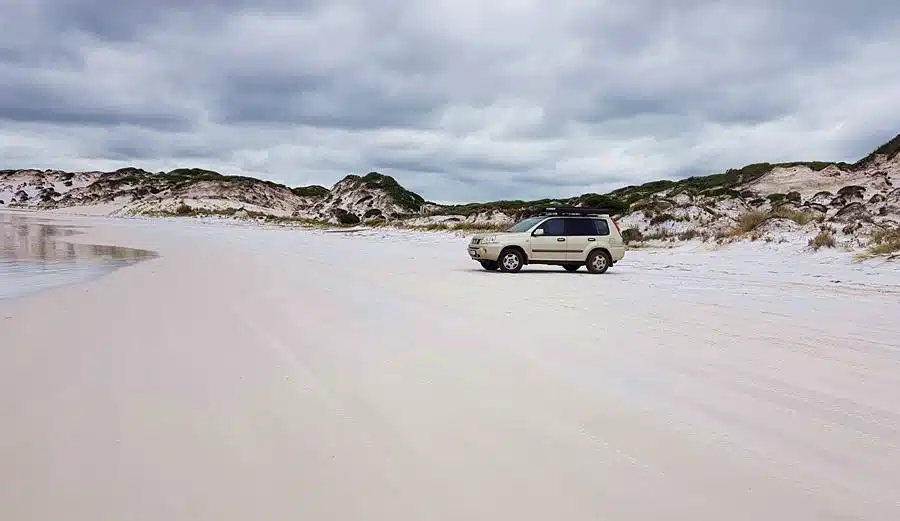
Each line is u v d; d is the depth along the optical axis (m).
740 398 5.81
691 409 5.51
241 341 8.02
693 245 26.64
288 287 13.37
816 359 7.21
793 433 4.98
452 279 15.70
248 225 81.00
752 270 18.34
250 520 3.62
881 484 4.13
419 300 11.62
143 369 6.67
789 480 4.18
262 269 17.64
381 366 6.84
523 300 11.80
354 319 9.58
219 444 4.68
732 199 40.72
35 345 7.75
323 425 5.08
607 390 6.03
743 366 6.89
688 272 18.31
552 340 8.12
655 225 33.75
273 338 8.21
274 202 141.00
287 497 3.89
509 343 7.95
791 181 53.81
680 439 4.84
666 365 6.92
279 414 5.32
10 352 7.38
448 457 4.49
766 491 4.02
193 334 8.44
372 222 71.38
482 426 5.09
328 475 4.19
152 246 29.64
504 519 3.64
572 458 4.49
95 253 24.34
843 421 5.24
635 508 3.79
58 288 13.23
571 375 6.52
